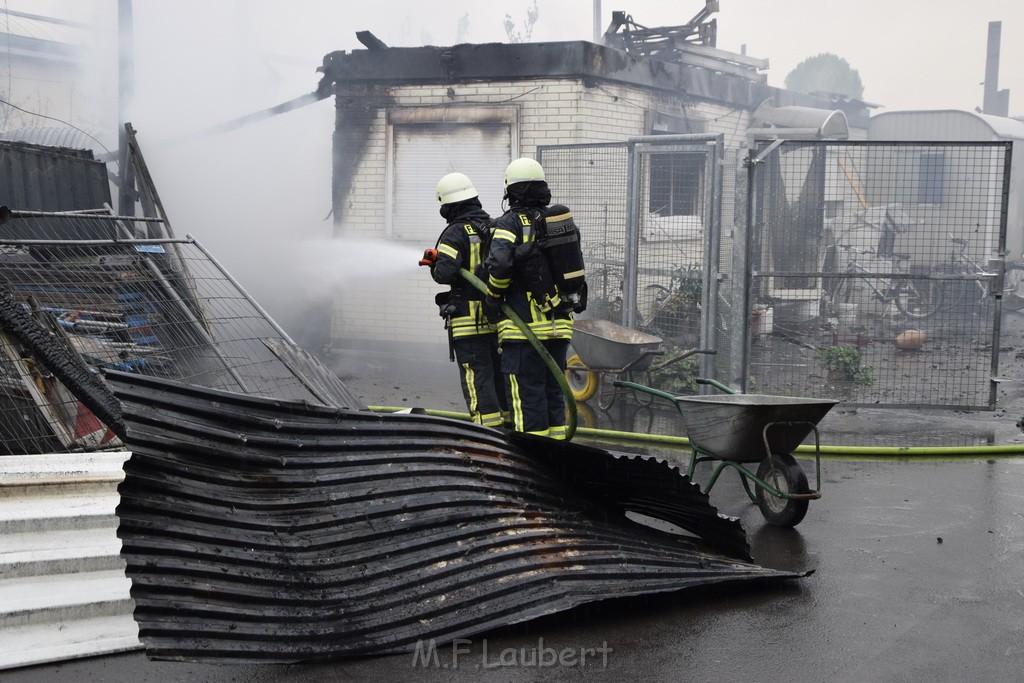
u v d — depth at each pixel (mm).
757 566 5012
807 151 15773
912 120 21953
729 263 12234
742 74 17156
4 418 5750
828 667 3955
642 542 4961
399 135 13695
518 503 4684
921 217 18047
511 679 3795
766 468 6055
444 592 4152
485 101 13266
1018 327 18422
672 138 10219
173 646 3527
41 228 8664
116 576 4258
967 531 5902
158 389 3955
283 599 3814
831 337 14023
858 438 8695
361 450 4359
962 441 8555
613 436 8734
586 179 12461
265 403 4191
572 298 6348
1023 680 3842
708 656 4051
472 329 6867
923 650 4125
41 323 5781
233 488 3967
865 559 5375
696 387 10414
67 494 4555
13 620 3936
